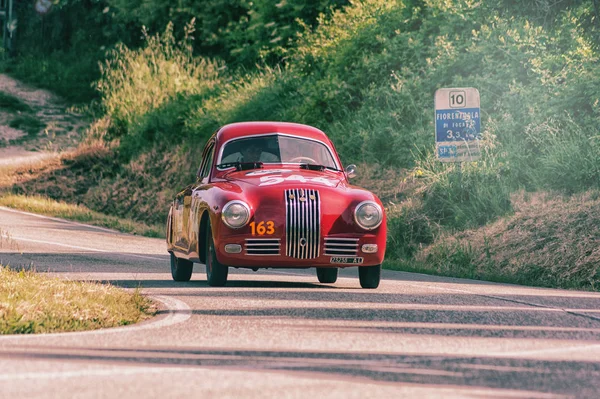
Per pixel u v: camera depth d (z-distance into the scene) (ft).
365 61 186.09
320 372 39.81
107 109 257.34
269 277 88.74
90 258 105.09
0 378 37.50
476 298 70.69
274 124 84.69
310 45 215.31
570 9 133.59
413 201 132.46
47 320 52.47
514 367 41.81
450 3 177.68
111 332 51.29
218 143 82.64
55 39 363.76
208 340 48.70
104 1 350.23
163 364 41.32
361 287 78.43
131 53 262.47
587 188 119.55
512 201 120.98
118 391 35.22
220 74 256.52
